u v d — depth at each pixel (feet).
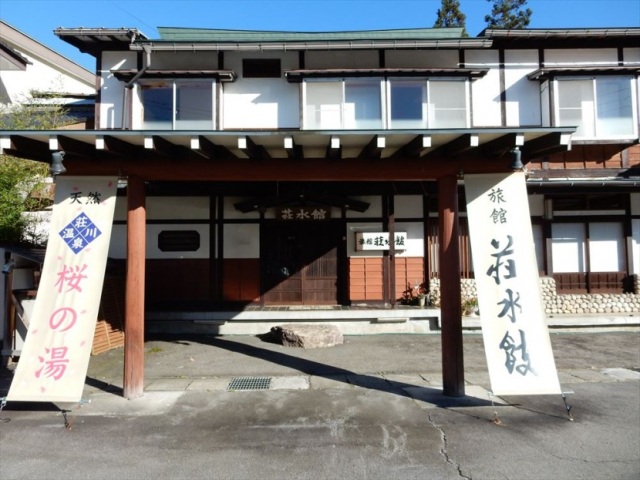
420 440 13.53
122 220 32.17
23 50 46.39
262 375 20.76
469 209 17.31
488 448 13.03
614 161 35.04
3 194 25.40
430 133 15.15
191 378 20.26
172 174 17.70
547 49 34.09
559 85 33.58
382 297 32.60
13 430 14.34
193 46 31.17
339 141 15.67
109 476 11.51
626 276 34.53
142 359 17.78
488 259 16.81
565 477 11.45
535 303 16.34
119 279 27.61
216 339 28.66
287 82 32.96
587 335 30.04
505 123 33.63
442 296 17.92
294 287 33.09
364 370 21.67
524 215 16.97
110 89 32.81
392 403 16.74
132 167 17.30
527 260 16.67
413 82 32.94
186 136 15.34
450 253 17.80
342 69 31.83
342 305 32.78
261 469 11.85
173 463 12.17
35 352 15.60
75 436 13.87
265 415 15.56
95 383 19.45
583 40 33.73
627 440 13.58
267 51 32.81
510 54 33.96
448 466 12.00
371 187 32.19
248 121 32.83
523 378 15.71
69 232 16.70
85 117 35.45
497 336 16.14
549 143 15.78
